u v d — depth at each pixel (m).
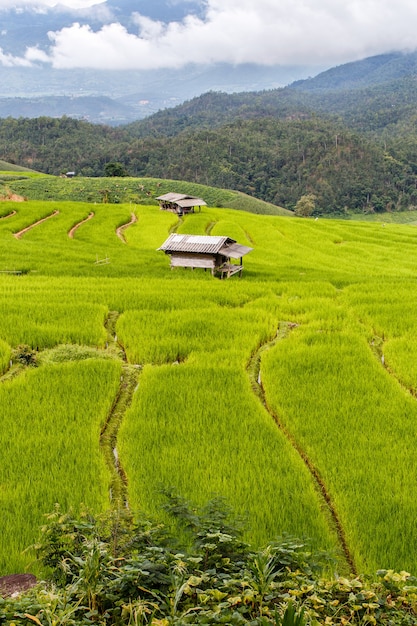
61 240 45.53
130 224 57.44
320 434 12.59
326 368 16.44
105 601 5.97
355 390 15.09
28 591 6.29
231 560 6.87
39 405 13.73
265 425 12.91
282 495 10.18
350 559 8.85
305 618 5.66
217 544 6.90
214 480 10.48
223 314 21.78
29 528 8.91
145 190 125.38
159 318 21.08
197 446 11.91
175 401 14.13
